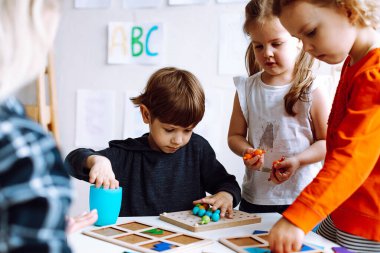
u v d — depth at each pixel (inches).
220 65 63.5
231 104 63.4
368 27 30.4
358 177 26.7
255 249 26.9
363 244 30.7
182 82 41.2
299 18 29.2
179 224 32.1
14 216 13.1
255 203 46.1
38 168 13.6
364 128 27.4
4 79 14.0
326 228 34.9
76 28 70.7
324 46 29.6
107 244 27.4
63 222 14.0
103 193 31.0
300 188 44.9
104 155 43.6
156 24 66.2
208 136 64.1
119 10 68.3
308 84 43.7
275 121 45.1
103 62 69.7
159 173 44.3
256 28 41.7
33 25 14.2
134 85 68.2
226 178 43.4
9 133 13.6
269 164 45.5
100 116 70.1
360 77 29.6
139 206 43.8
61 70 71.9
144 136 47.4
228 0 62.2
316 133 44.9
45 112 66.5
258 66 49.1
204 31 64.0
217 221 32.8
